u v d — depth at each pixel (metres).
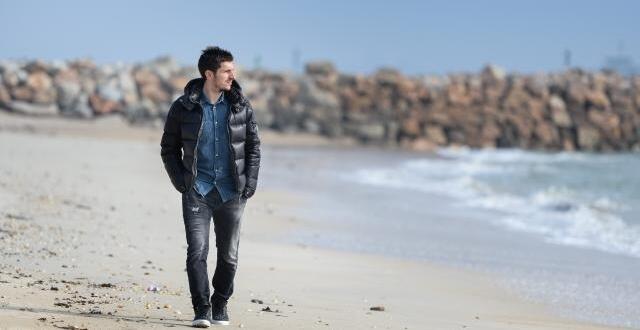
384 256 12.42
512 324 8.04
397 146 53.72
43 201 14.41
